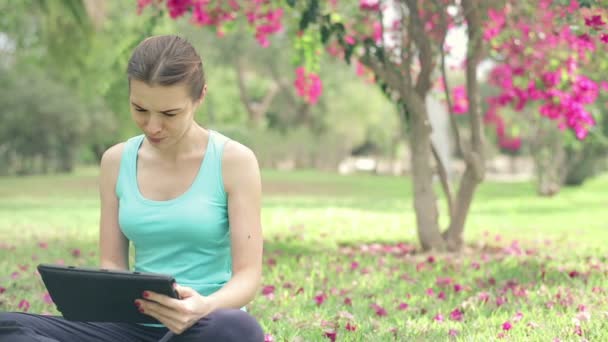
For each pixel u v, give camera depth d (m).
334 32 6.93
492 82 8.87
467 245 8.64
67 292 2.46
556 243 8.84
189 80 2.48
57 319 2.63
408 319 4.49
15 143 34.25
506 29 7.22
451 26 8.02
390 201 16.95
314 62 8.06
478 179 7.76
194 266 2.73
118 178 2.84
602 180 35.12
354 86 34.66
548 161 19.86
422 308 4.85
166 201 2.72
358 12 8.16
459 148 7.75
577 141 8.61
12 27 22.84
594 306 4.78
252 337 2.51
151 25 8.04
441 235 8.05
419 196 8.01
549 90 7.73
